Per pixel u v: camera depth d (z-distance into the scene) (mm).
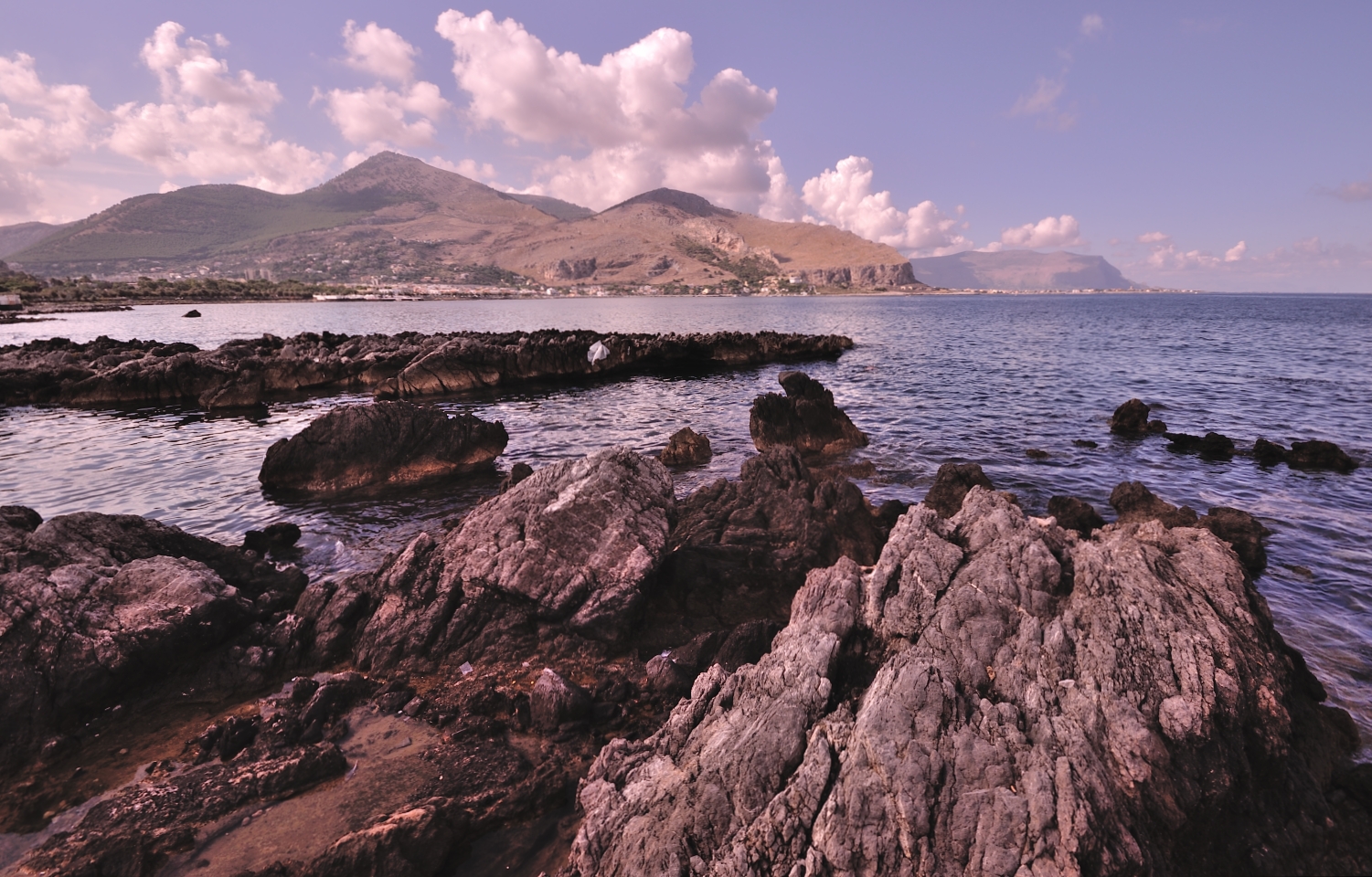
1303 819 6242
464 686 10117
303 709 9273
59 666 9180
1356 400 35094
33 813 7641
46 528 11086
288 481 20703
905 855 5457
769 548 13469
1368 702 9156
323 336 57375
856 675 7715
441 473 21875
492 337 56469
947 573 8586
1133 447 24953
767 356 58969
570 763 8352
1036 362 55438
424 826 6918
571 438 28500
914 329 106438
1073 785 5645
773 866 5645
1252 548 13914
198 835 7234
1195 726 6207
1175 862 5906
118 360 44094
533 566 11344
